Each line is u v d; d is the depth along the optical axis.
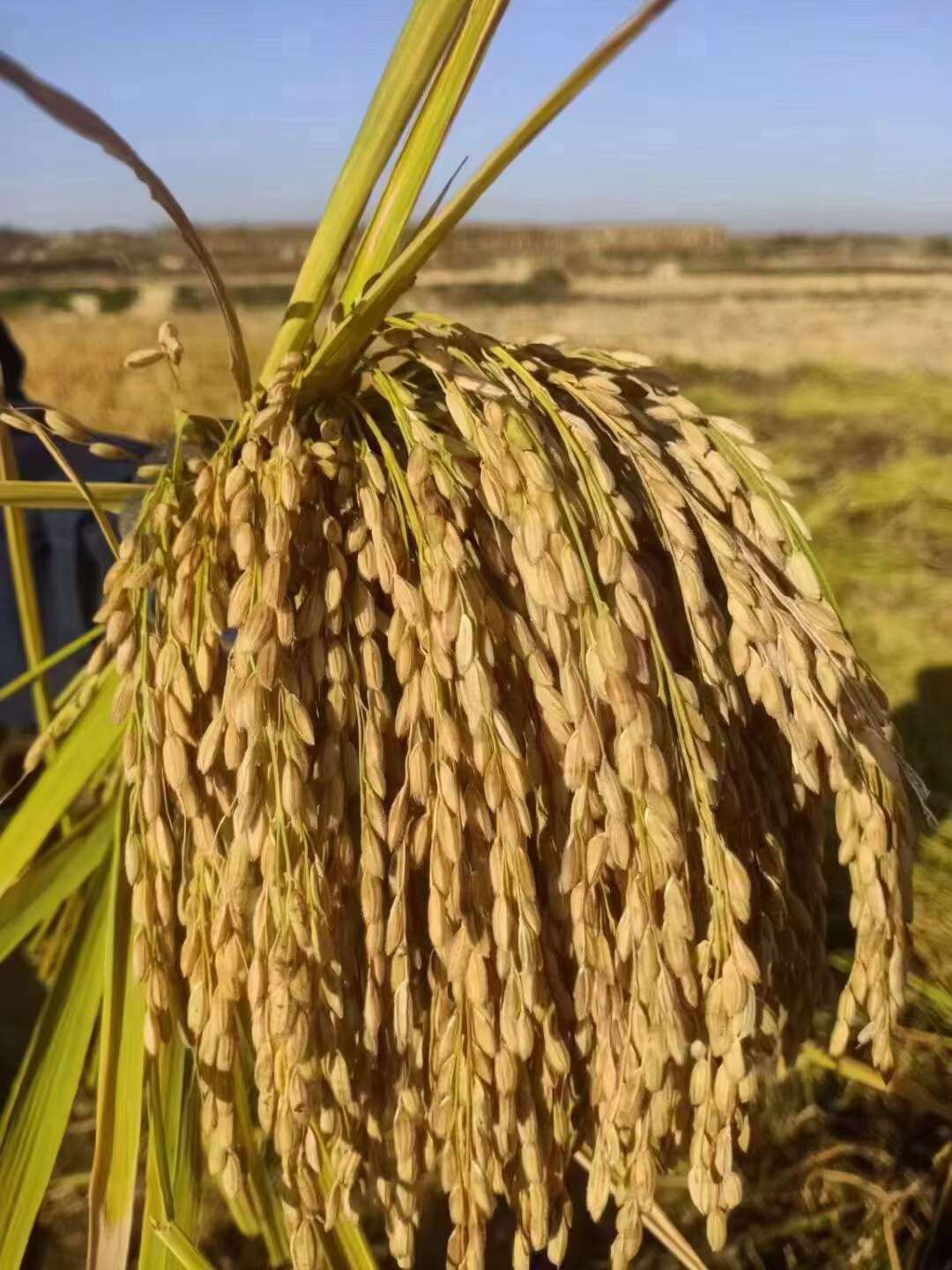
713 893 0.14
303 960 0.14
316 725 0.15
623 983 0.15
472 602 0.14
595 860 0.14
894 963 0.16
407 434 0.15
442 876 0.14
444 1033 0.15
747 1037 0.16
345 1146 0.15
